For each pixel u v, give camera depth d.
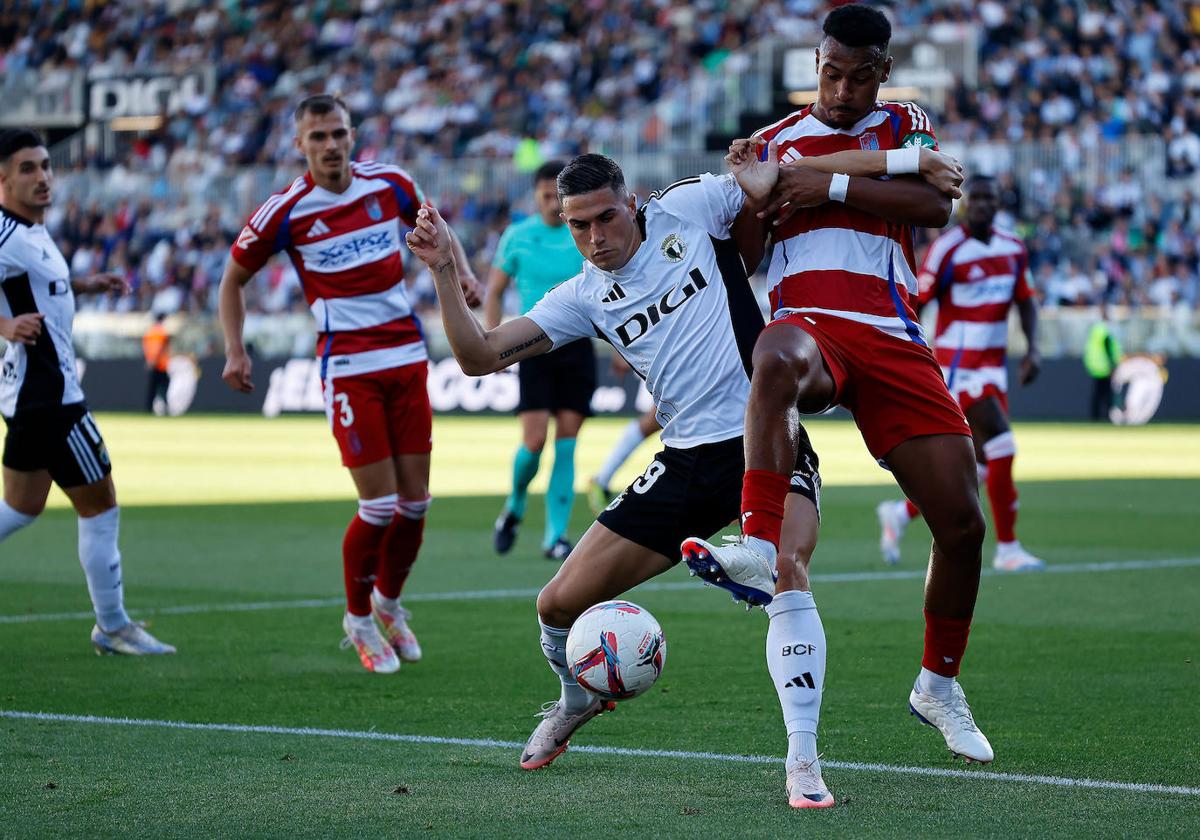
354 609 24.91
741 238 18.09
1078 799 16.19
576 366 38.22
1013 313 99.62
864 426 17.78
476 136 135.25
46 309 26.00
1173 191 108.19
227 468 67.38
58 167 140.12
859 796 16.42
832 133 18.23
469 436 86.62
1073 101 121.00
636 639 16.55
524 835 14.95
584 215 17.16
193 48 151.12
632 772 17.70
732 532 43.78
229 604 31.89
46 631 28.62
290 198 25.69
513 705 21.86
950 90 119.19
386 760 18.39
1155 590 32.88
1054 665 24.41
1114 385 96.69
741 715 20.95
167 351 114.94
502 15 145.50
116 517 26.17
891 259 17.73
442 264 17.19
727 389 17.62
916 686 18.66
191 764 18.16
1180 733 19.50
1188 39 125.50
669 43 135.12
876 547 41.19
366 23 148.75
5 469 26.56
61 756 18.56
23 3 160.12
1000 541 36.81
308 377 109.12
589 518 48.88
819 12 131.88
